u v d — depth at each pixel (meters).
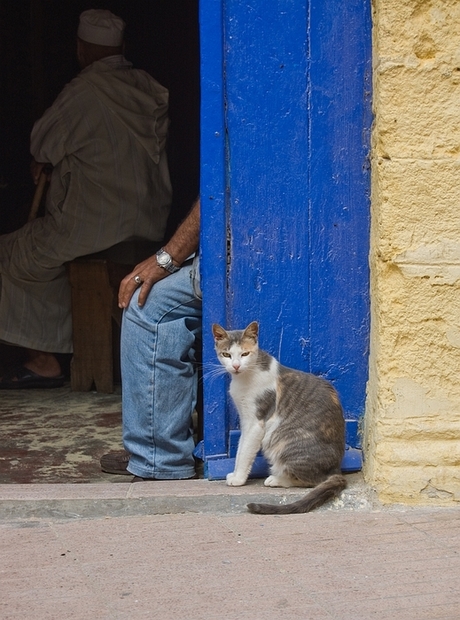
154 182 6.13
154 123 6.07
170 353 3.89
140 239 6.08
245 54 3.65
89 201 5.83
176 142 7.67
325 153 3.72
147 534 3.26
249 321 3.79
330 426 3.63
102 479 4.15
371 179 3.70
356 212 3.75
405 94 3.44
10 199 7.59
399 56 3.44
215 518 3.42
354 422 3.85
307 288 3.79
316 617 2.59
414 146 3.46
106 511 3.50
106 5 7.62
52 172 6.04
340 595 2.73
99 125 5.86
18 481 4.11
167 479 3.96
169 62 7.66
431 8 3.42
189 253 3.91
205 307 3.78
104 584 2.83
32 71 7.57
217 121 3.68
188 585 2.81
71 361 5.98
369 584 2.80
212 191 3.71
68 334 6.02
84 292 5.86
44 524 3.40
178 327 3.89
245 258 3.76
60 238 5.80
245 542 3.16
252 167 3.71
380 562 2.97
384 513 3.44
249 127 3.69
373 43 3.60
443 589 2.76
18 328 5.89
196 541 3.18
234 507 3.52
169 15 7.63
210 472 3.81
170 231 7.60
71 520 3.44
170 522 3.38
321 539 3.18
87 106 5.87
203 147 3.69
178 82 7.68
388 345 3.52
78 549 3.12
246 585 2.81
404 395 3.54
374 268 3.64
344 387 3.84
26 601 2.72
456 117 3.46
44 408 5.53
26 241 5.89
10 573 2.93
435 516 3.40
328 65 3.67
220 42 3.63
